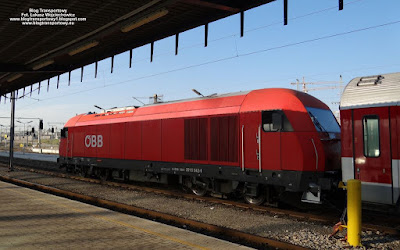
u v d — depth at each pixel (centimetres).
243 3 964
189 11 1048
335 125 1080
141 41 1355
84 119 1916
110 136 1655
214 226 793
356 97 884
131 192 1381
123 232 664
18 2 965
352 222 630
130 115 1556
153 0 936
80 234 650
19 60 1659
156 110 1428
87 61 1680
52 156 4878
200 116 1214
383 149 820
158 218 938
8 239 614
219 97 1206
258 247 675
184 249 560
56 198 1059
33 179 1825
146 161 1432
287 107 993
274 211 968
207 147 1182
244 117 1077
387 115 820
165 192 1330
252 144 1048
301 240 686
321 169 953
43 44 1385
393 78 855
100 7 1002
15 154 5784
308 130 966
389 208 819
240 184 1134
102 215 816
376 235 720
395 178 798
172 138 1318
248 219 888
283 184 973
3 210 873
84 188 1497
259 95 1076
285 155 972
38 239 615
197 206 1075
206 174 1183
